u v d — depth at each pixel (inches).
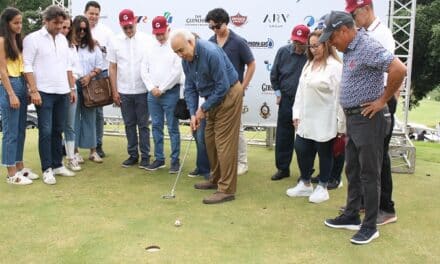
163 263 122.3
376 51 123.6
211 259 125.0
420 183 201.5
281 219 155.2
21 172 194.5
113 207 164.7
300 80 173.0
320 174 173.2
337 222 147.9
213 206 167.0
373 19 145.6
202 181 196.9
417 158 260.7
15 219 152.2
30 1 738.8
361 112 130.4
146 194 179.6
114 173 208.2
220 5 239.5
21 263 122.2
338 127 165.0
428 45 494.0
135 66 208.4
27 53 179.8
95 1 235.9
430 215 161.0
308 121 168.1
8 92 178.9
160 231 143.4
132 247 131.7
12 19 174.4
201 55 159.9
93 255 126.6
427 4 522.0
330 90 163.0
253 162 234.4
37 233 141.2
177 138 207.9
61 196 175.8
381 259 127.0
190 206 166.6
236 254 128.4
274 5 232.8
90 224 148.5
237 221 152.8
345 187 191.9
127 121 216.1
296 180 202.2
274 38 235.1
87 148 230.5
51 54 184.9
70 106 204.4
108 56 213.6
